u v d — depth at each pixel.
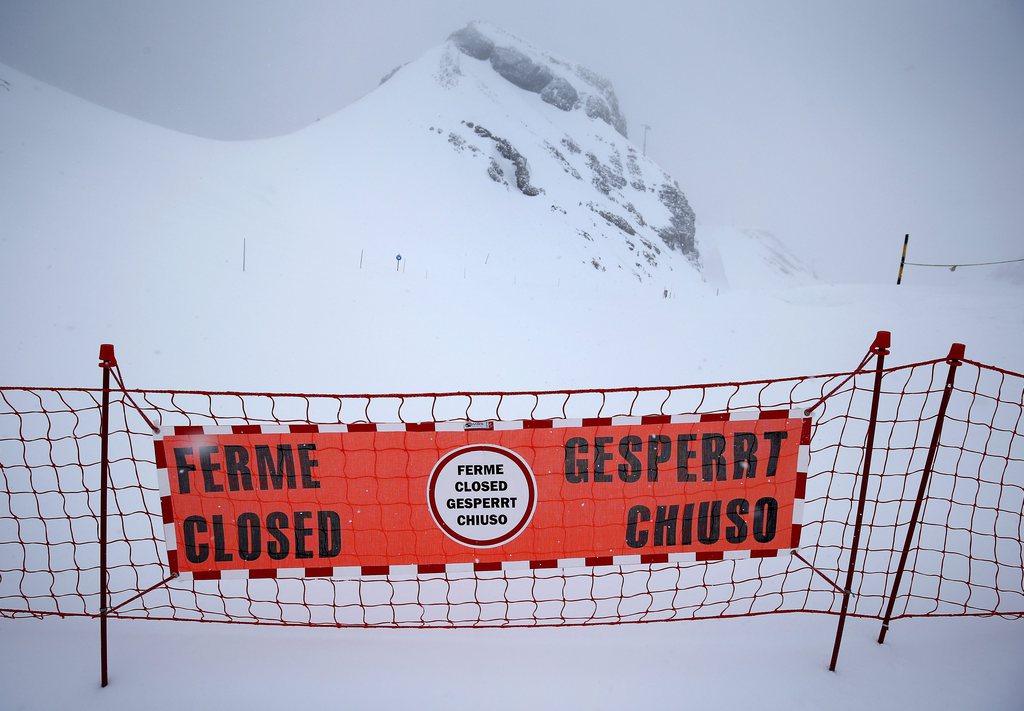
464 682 2.67
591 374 7.70
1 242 9.05
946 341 8.02
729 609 3.20
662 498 2.92
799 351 8.48
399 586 3.44
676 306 13.67
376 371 7.30
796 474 2.90
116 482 4.40
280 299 9.53
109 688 2.61
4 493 4.14
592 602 3.28
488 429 2.84
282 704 2.54
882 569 3.55
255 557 2.88
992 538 3.85
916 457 4.96
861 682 2.66
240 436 2.78
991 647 2.88
